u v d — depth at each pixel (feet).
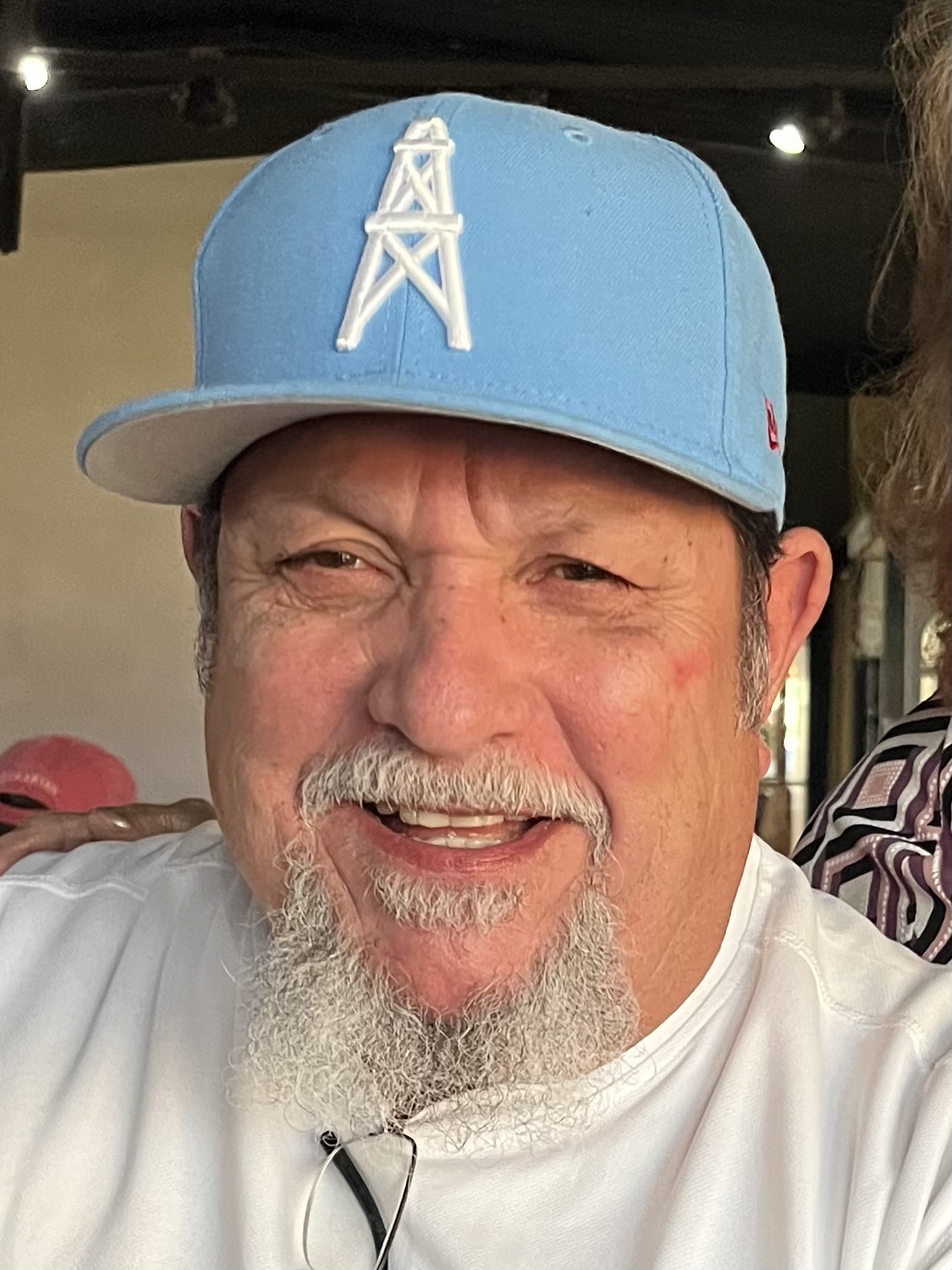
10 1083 2.41
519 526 1.90
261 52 6.02
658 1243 1.96
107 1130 2.33
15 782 6.68
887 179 5.98
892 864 2.97
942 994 2.20
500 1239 2.05
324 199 1.93
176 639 6.92
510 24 5.68
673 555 1.98
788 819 6.14
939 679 3.25
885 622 5.70
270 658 2.05
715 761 2.08
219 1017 2.38
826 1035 2.19
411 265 1.82
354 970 2.01
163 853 2.77
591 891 2.00
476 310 1.80
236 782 2.12
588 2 5.49
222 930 2.49
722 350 1.95
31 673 6.88
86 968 2.59
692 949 2.16
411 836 2.01
